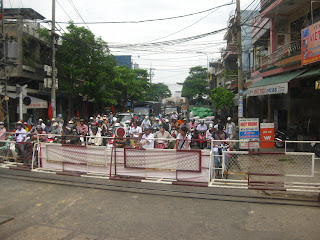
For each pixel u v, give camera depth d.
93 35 20.64
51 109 15.52
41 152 8.22
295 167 6.23
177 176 6.89
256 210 5.16
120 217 4.79
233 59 31.03
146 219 4.71
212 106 38.31
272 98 17.70
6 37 11.98
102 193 6.14
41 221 4.59
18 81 19.12
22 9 19.19
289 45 14.41
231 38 25.48
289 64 13.40
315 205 5.38
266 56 16.48
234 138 12.02
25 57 19.03
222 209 5.21
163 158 6.97
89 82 21.64
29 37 19.19
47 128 10.97
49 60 20.25
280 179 7.21
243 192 6.28
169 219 4.72
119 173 7.32
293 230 4.28
